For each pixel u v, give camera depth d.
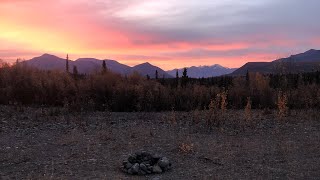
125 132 16.41
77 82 27.00
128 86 25.22
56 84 25.33
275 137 15.81
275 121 19.73
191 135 15.98
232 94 26.86
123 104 23.95
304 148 13.86
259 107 25.38
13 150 13.08
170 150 13.38
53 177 10.07
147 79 28.77
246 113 19.86
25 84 24.97
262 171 10.99
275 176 10.52
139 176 10.47
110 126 17.83
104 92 25.11
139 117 20.66
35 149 13.31
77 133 16.02
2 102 24.23
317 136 16.06
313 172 10.91
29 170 10.81
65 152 12.96
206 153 13.00
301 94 26.33
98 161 11.90
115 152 13.05
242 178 10.32
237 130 17.16
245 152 13.21
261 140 15.22
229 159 12.29
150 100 24.16
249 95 26.72
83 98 24.11
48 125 17.75
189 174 10.69
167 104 24.36
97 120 19.42
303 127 18.14
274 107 25.52
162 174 10.68
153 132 16.45
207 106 25.08
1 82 25.72
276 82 32.72
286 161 12.11
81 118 19.61
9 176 10.19
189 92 26.45
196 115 19.98
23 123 18.02
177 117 20.33
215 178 10.28
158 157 11.36
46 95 24.64
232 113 22.05
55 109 21.80
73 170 10.88
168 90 26.22
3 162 11.61
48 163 11.57
